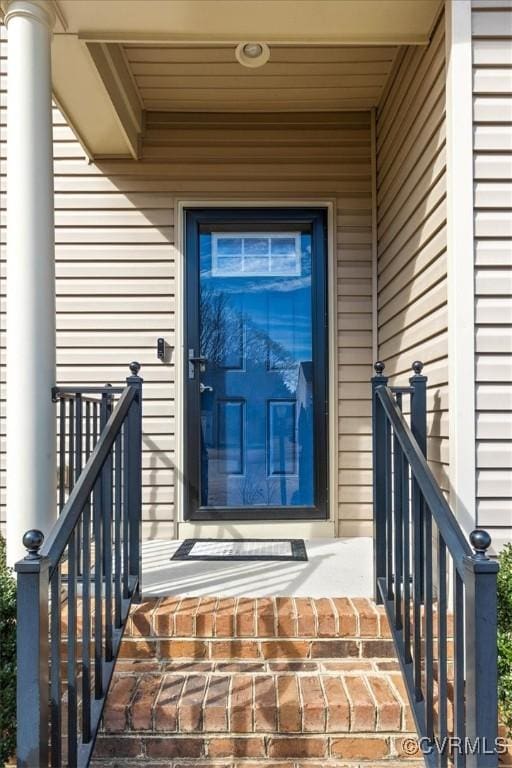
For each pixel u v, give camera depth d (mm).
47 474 2027
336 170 3414
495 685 1254
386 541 2096
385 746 1701
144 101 3262
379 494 2143
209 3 2133
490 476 2021
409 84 2666
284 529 3352
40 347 2035
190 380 3383
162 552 2928
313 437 3426
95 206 3373
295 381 3467
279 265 3465
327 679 1859
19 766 1263
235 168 3393
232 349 3459
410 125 2652
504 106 2045
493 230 2041
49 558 1359
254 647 1959
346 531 3365
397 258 2906
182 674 1887
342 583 2350
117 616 1927
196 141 3389
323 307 3434
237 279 3461
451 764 1595
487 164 2045
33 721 1268
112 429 1898
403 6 2182
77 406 2268
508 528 2006
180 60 2863
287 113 3408
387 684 1829
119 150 3295
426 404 2305
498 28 2045
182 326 3371
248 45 2701
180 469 3336
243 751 1707
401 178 2820
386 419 2100
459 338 2035
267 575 2473
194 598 2146
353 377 3422
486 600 1260
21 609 1280
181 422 3352
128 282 3379
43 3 2049
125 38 2324
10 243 2035
